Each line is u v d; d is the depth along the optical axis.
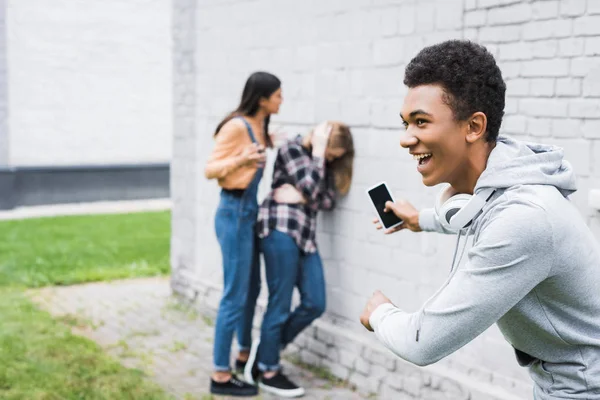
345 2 4.30
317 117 4.58
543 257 1.60
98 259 7.83
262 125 4.14
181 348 5.02
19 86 11.37
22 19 11.30
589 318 1.70
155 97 12.34
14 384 4.22
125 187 12.20
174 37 6.00
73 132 11.82
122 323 5.57
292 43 4.75
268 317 4.21
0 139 11.29
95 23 11.79
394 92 4.02
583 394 1.73
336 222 4.48
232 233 4.04
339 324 4.51
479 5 3.52
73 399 4.04
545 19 3.25
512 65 3.41
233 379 4.23
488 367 3.63
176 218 6.16
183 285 6.09
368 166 4.23
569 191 1.75
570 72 3.17
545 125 3.29
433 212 2.34
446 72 1.64
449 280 1.77
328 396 4.20
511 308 1.72
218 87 5.52
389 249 4.13
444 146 1.68
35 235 9.16
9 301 6.11
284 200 4.16
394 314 1.80
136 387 4.23
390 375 4.09
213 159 3.96
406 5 3.91
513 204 1.63
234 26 5.29
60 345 4.91
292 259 4.12
